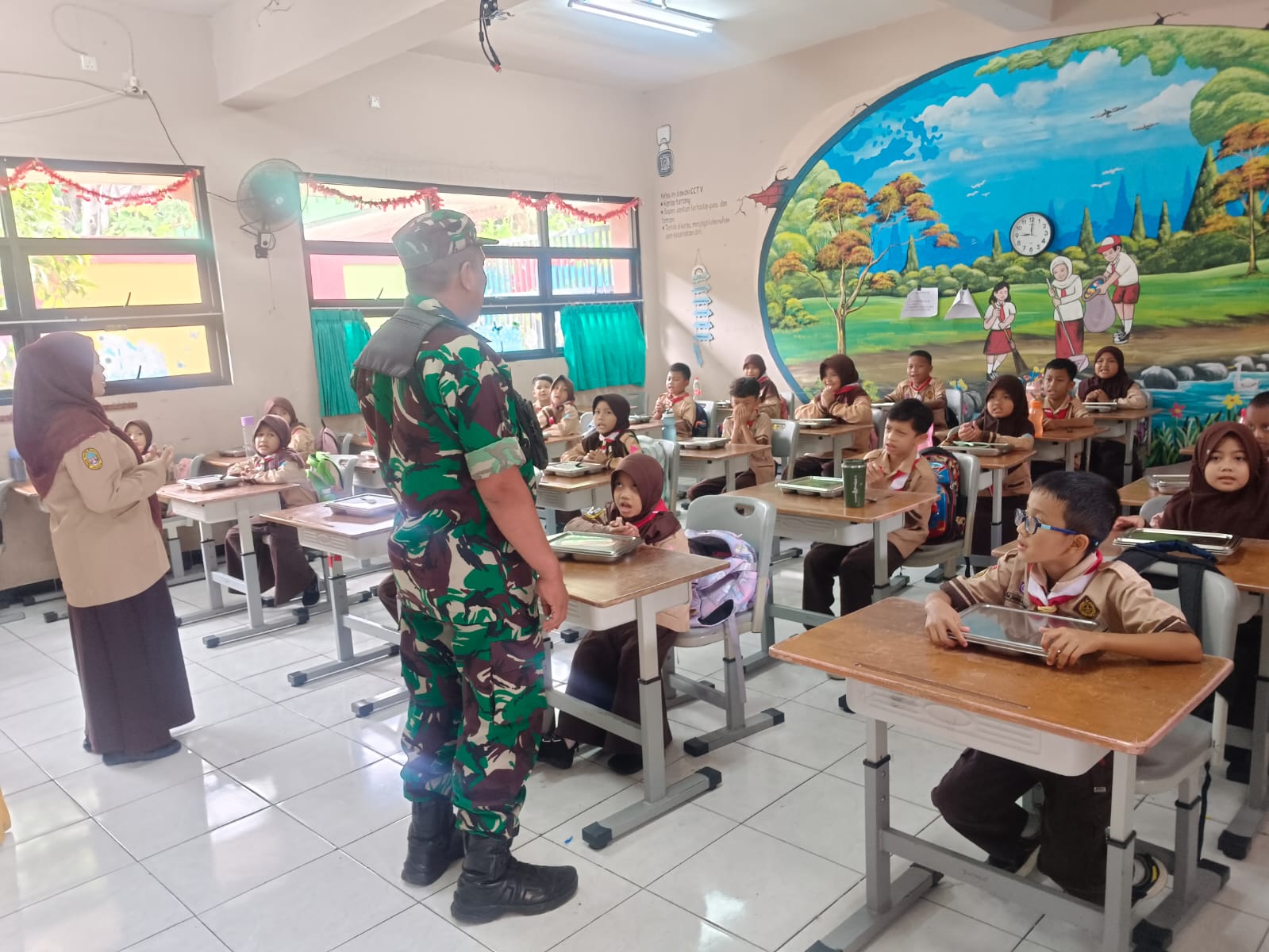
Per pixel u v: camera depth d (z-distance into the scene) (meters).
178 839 2.28
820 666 1.58
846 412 5.48
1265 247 5.10
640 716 2.25
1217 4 5.07
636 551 2.41
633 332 7.73
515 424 1.77
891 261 6.54
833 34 6.43
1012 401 4.17
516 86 6.85
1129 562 1.87
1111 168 5.55
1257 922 1.77
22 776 2.67
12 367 4.80
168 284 5.30
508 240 6.98
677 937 1.81
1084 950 1.72
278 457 4.12
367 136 6.04
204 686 3.31
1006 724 1.43
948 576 3.59
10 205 4.73
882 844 1.77
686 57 6.75
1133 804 1.44
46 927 1.95
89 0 4.84
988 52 5.88
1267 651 2.07
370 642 3.77
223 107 5.37
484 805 1.85
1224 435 2.34
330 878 2.08
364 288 6.17
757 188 7.17
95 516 2.59
